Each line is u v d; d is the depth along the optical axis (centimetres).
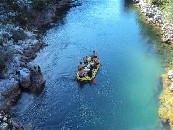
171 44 4934
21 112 3578
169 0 5666
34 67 4012
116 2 6744
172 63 4459
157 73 4241
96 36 5247
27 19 5419
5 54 4134
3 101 3566
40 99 3784
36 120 3466
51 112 3581
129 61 4528
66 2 6694
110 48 4875
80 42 5062
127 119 3462
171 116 3403
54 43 5041
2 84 3716
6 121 3225
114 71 4291
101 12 6216
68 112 3575
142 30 5412
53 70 4319
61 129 3344
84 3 6719
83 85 4012
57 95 3847
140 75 4209
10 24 5078
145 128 3325
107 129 3331
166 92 3819
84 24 5706
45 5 5891
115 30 5450
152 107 3619
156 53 4725
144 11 6034
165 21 5409
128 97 3800
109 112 3566
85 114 3541
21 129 3294
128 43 5019
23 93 3847
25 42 4747
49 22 5791
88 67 4166
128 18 5894
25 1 5778
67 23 5762
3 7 5441
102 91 3906
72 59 4578
